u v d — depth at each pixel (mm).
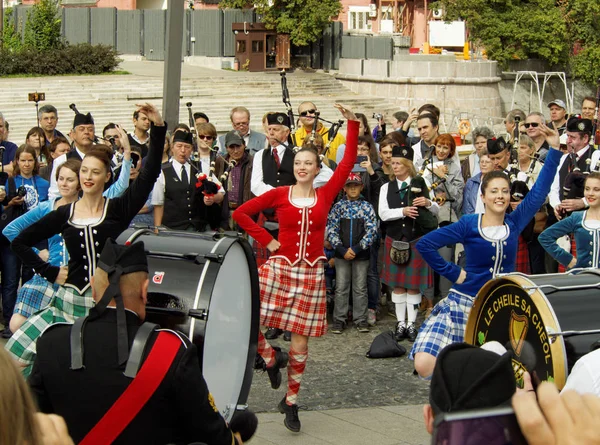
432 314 5617
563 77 31766
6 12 32781
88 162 4926
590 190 6508
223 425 3338
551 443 1738
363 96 28938
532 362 4172
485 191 5496
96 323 3277
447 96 28844
